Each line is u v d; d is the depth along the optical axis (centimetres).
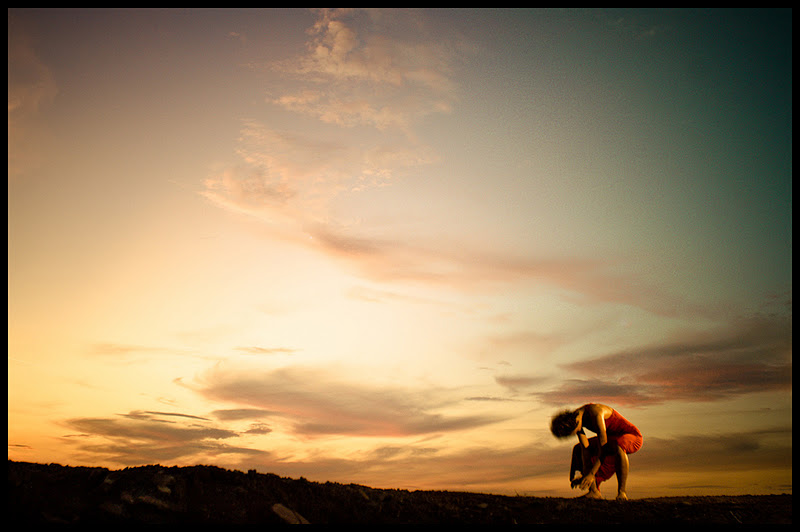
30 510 572
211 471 702
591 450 845
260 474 744
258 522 605
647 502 780
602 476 835
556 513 712
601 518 688
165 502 614
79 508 596
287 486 720
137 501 608
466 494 837
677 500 830
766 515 702
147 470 695
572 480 845
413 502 746
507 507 739
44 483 648
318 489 732
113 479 659
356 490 765
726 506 757
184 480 665
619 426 845
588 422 852
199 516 602
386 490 825
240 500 650
